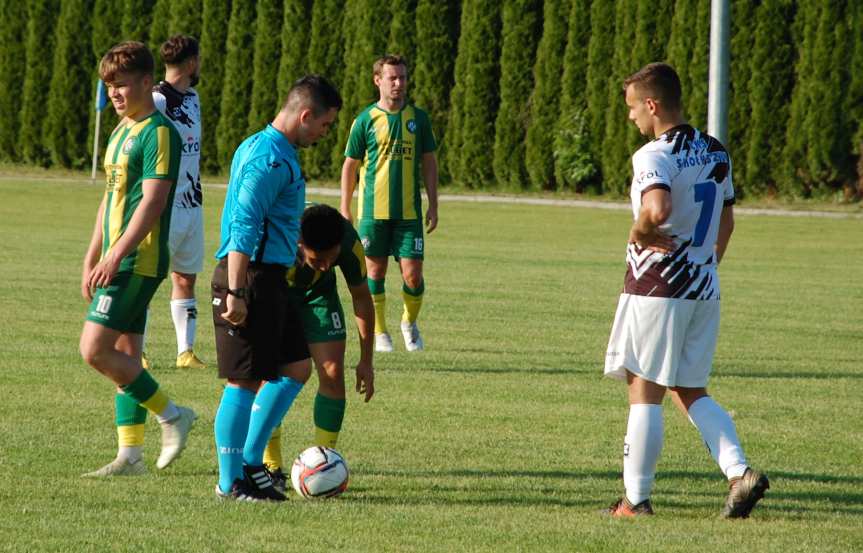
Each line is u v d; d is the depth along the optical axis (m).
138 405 22.58
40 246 69.94
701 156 20.09
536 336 43.16
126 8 132.62
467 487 22.42
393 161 40.00
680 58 109.25
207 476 22.77
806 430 28.61
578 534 18.75
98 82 123.88
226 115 129.38
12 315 43.97
